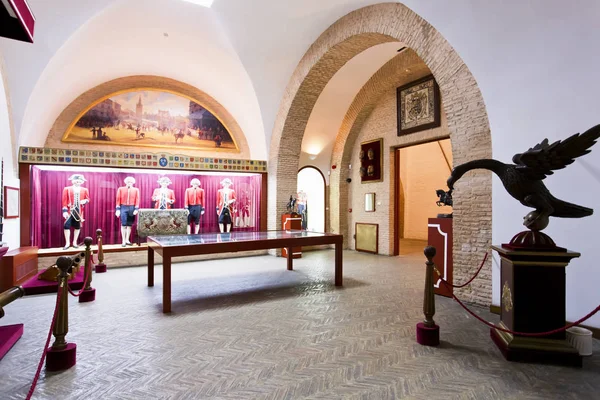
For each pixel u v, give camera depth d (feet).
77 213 28.27
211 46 28.32
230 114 36.91
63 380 9.55
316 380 9.60
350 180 38.96
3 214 21.35
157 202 31.42
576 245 13.53
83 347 11.84
